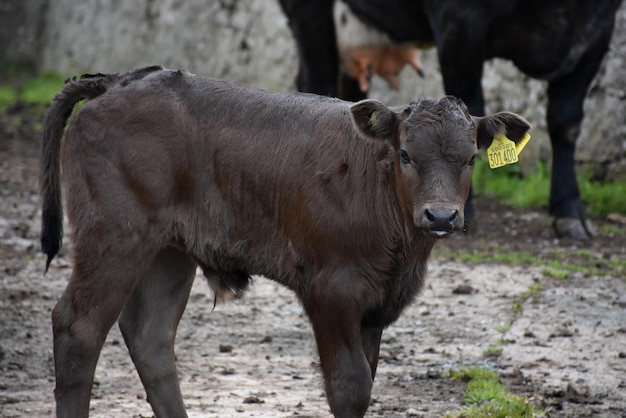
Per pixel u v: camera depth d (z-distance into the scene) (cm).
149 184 1487
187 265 1586
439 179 1364
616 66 3362
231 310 2262
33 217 3109
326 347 1414
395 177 1418
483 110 2945
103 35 6378
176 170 1506
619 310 2238
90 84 1556
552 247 2806
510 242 2859
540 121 3538
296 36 3444
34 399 1711
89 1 6544
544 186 3356
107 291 1475
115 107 1517
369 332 1470
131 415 1655
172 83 1543
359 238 1413
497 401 1694
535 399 1734
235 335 2098
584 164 3447
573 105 2953
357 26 3322
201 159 1516
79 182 1506
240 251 1523
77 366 1455
